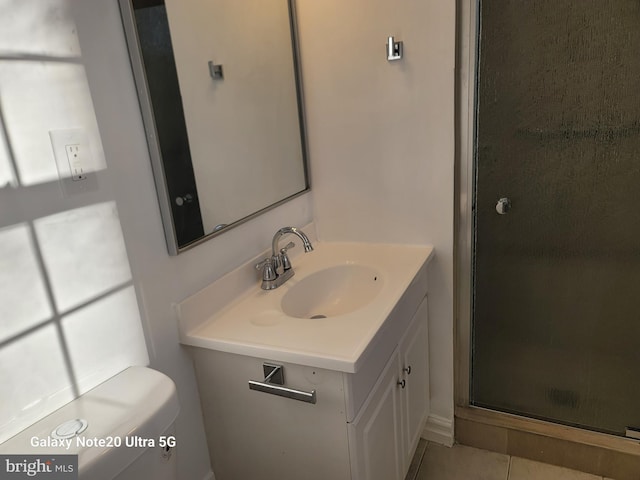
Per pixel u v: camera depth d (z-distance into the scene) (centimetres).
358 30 168
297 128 182
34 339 96
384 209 184
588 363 175
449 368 189
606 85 147
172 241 125
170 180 123
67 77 99
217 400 139
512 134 161
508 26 152
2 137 89
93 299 107
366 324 128
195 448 142
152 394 105
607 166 154
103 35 106
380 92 171
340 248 190
